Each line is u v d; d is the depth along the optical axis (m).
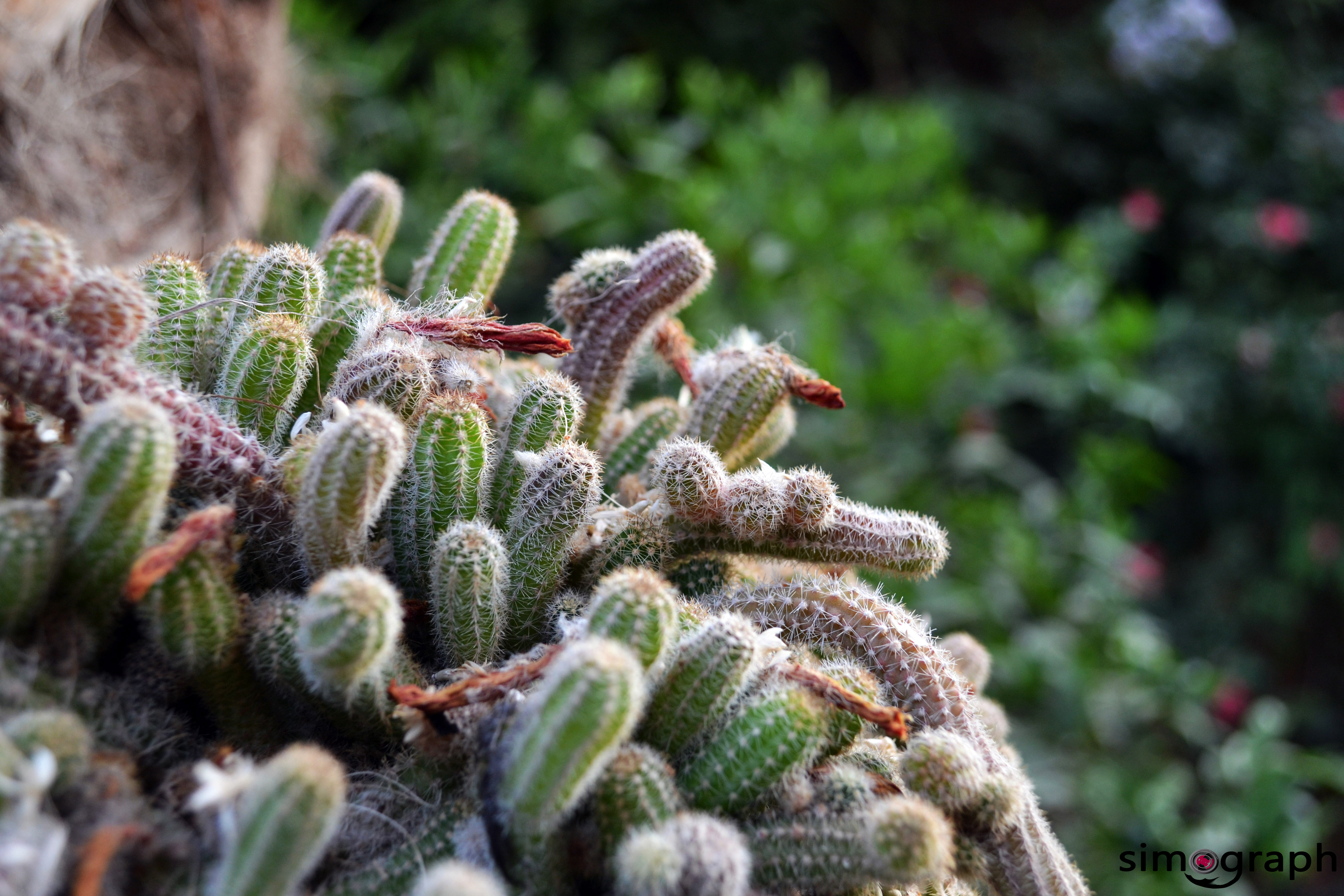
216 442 0.40
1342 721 1.58
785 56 1.85
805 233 1.25
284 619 0.39
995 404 1.28
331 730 0.40
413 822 0.39
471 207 0.48
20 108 0.57
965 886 0.41
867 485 1.08
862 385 1.16
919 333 1.16
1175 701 1.17
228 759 0.38
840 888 0.38
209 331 0.43
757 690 0.40
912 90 2.09
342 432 0.38
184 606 0.38
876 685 0.41
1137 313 1.35
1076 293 1.41
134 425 0.37
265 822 0.35
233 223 0.71
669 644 0.38
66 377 0.38
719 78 1.66
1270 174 1.81
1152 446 1.65
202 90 0.72
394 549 0.42
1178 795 1.04
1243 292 1.73
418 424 0.42
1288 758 1.16
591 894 0.38
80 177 0.60
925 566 0.43
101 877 0.35
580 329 0.47
